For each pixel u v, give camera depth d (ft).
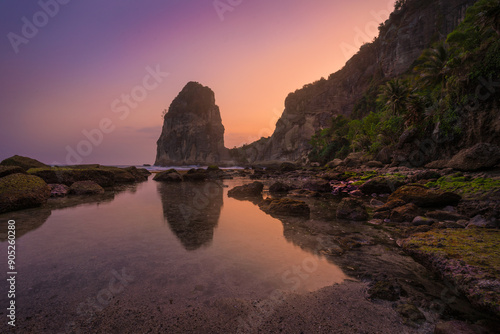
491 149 48.85
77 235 16.15
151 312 7.69
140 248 13.79
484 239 12.51
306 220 22.00
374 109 276.62
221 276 10.36
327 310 8.02
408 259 12.75
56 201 30.50
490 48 66.90
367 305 8.37
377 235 17.28
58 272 10.53
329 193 45.83
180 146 506.07
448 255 10.61
